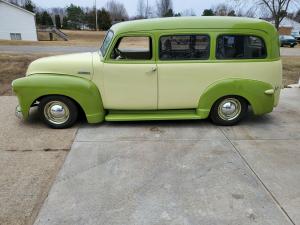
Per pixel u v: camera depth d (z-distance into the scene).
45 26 51.41
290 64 13.21
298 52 21.38
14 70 11.38
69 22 63.34
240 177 3.42
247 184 3.28
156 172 3.52
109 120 4.80
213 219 2.73
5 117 5.38
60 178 3.39
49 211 2.83
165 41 4.50
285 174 3.50
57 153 4.00
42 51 17.61
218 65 4.61
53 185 3.25
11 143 4.30
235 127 4.95
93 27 62.41
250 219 2.73
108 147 4.18
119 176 3.43
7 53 15.55
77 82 4.57
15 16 37.69
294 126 5.02
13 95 7.63
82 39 36.62
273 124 5.11
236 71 4.67
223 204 2.94
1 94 7.82
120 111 4.95
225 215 2.78
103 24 60.56
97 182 3.31
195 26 4.48
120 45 4.61
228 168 3.62
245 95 4.73
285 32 44.72
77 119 5.19
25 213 2.80
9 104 6.22
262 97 4.77
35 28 38.94
